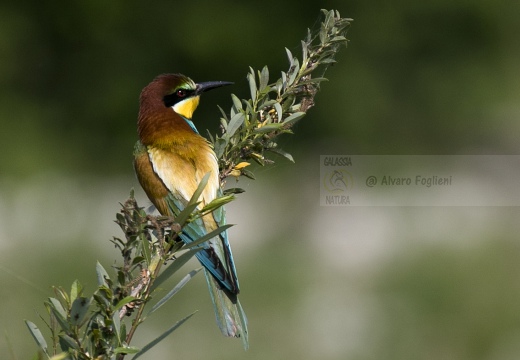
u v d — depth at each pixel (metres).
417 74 21.80
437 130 21.92
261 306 13.23
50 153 20.84
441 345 12.52
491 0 21.47
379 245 16.19
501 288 13.58
